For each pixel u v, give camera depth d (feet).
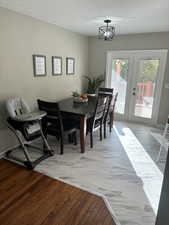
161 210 3.47
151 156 9.18
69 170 7.77
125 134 12.23
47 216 5.35
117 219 5.30
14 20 8.57
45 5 7.76
